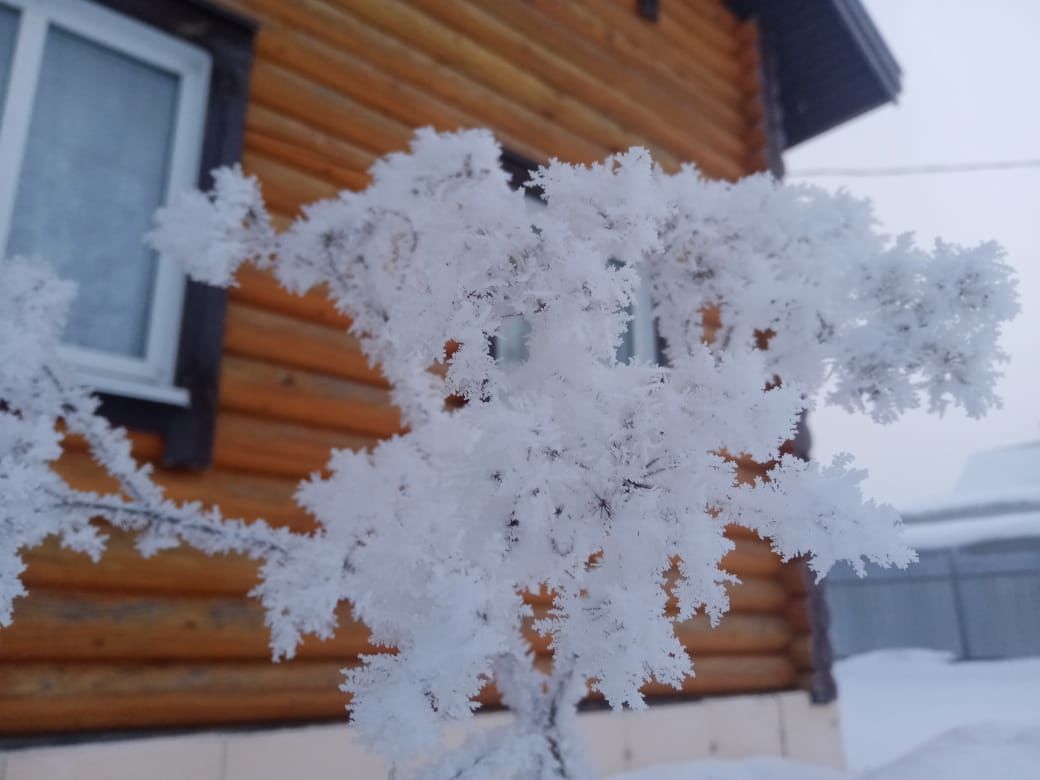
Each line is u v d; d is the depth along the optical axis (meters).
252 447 2.94
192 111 3.14
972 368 1.77
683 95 5.41
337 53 3.64
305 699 2.81
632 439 1.33
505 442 1.26
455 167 1.93
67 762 2.25
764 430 1.31
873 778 2.29
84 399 1.90
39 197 2.75
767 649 4.54
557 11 4.75
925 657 15.18
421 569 1.37
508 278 1.46
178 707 2.54
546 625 1.35
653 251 1.99
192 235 2.05
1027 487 17.78
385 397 3.36
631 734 3.60
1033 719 7.69
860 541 1.33
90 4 2.92
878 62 6.37
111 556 2.50
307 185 3.36
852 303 1.88
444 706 1.26
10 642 2.28
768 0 5.99
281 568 1.89
